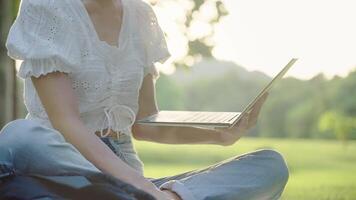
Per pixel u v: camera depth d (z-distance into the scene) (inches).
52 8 93.0
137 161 102.3
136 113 102.0
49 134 86.7
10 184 83.7
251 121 105.0
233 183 94.5
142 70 101.3
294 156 562.3
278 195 99.4
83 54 94.3
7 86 322.3
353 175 412.8
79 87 94.3
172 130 110.0
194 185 93.3
